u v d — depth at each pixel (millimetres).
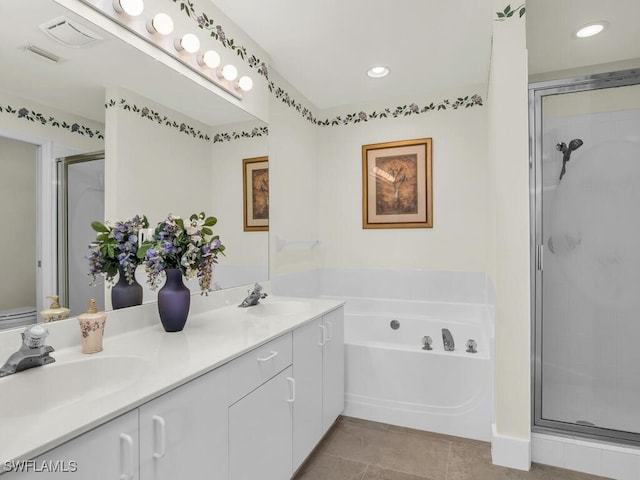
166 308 1442
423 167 3061
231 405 1202
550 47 2389
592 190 1996
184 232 1481
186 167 1807
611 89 1889
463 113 2951
